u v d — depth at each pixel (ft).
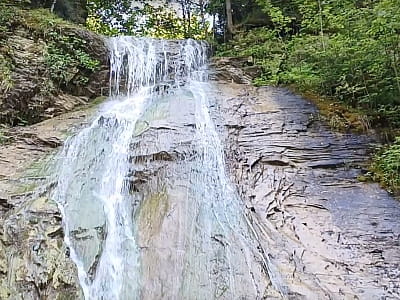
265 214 19.33
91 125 26.37
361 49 25.46
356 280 16.01
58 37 32.48
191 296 16.08
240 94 29.50
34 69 29.55
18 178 21.29
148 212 19.44
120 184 21.22
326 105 26.99
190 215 19.13
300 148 23.21
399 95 25.34
